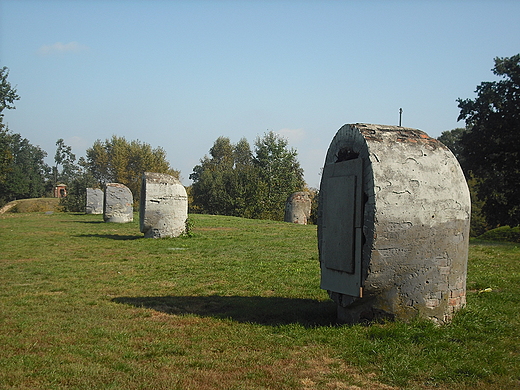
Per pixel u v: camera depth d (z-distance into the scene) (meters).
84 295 8.83
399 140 6.49
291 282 9.80
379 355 5.39
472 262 12.07
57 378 4.84
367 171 6.14
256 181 50.34
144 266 11.93
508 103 24.53
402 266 6.16
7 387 4.62
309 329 6.43
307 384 4.77
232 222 25.92
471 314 6.59
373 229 5.96
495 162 25.48
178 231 17.91
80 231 21.22
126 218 27.05
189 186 66.75
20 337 6.25
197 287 9.53
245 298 8.55
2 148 44.84
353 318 6.56
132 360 5.42
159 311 7.66
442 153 6.67
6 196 70.69
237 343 5.98
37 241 17.22
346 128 6.76
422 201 6.23
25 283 9.96
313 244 16.16
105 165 72.94
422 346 5.63
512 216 25.16
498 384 4.73
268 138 54.69
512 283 9.26
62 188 77.25
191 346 5.90
